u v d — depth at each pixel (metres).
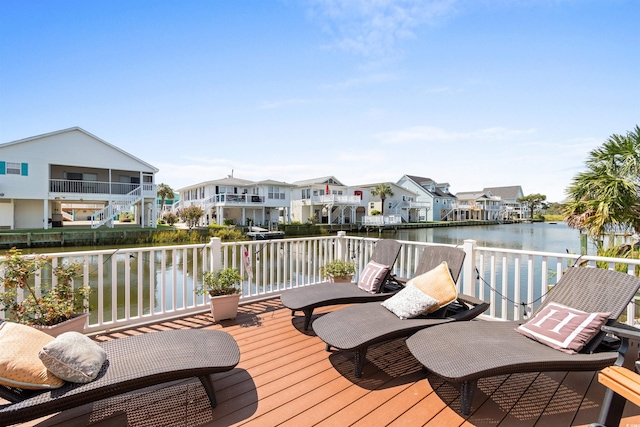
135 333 3.28
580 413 1.97
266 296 4.50
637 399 1.30
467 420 1.91
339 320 2.70
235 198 26.77
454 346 2.11
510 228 37.50
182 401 2.09
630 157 5.76
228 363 2.00
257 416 1.94
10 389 1.64
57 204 21.69
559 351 2.04
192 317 3.72
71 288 2.91
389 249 4.04
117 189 20.45
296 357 2.72
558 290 2.54
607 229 5.71
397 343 2.99
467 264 3.76
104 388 1.68
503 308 3.57
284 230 25.94
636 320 3.36
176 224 29.70
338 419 1.91
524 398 2.12
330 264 4.62
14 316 2.62
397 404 2.06
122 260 13.27
